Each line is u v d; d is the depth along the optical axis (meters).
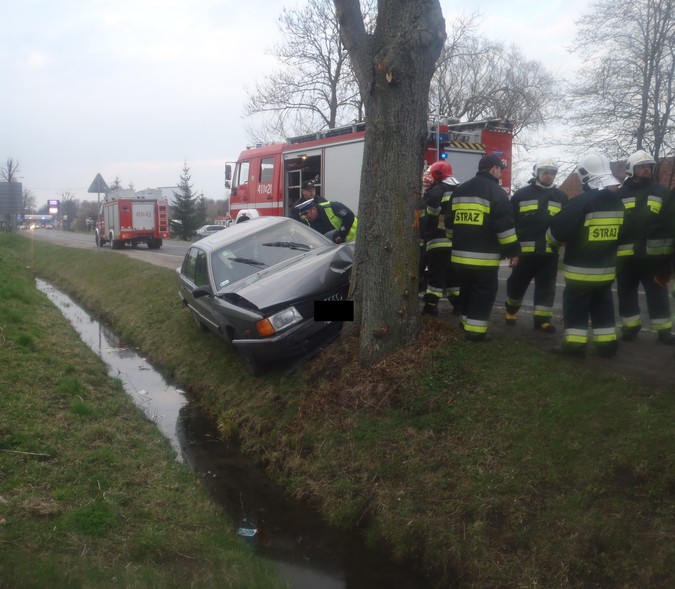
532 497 4.38
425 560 4.49
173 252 27.92
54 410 6.75
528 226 6.71
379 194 6.34
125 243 31.67
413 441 5.33
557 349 5.93
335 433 5.88
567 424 4.80
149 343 11.07
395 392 5.87
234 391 7.82
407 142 6.25
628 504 4.03
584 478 4.30
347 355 6.73
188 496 5.36
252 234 8.68
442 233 7.36
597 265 5.56
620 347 6.24
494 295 6.27
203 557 4.38
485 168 6.12
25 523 4.37
